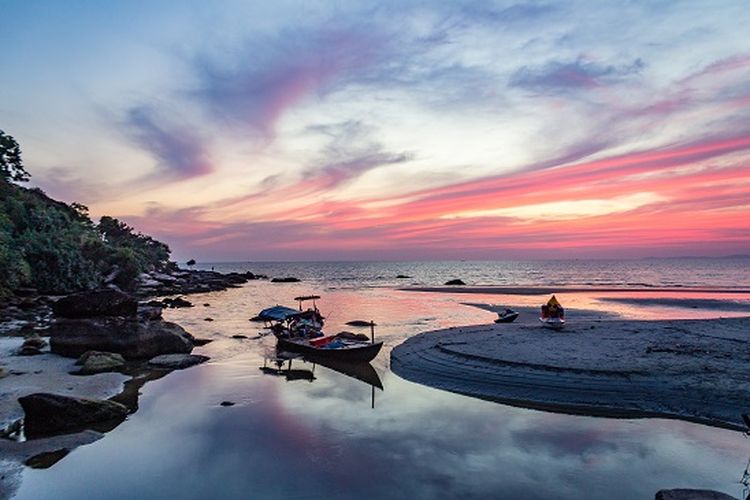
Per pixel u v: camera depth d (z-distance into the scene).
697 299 51.38
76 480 10.70
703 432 13.80
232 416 15.27
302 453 12.19
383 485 10.37
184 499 9.79
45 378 19.11
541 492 10.05
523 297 59.09
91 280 58.81
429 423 14.61
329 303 55.84
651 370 18.20
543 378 18.33
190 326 36.88
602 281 94.69
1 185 66.12
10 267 43.81
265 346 28.41
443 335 27.50
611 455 12.13
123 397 17.36
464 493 9.98
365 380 20.30
